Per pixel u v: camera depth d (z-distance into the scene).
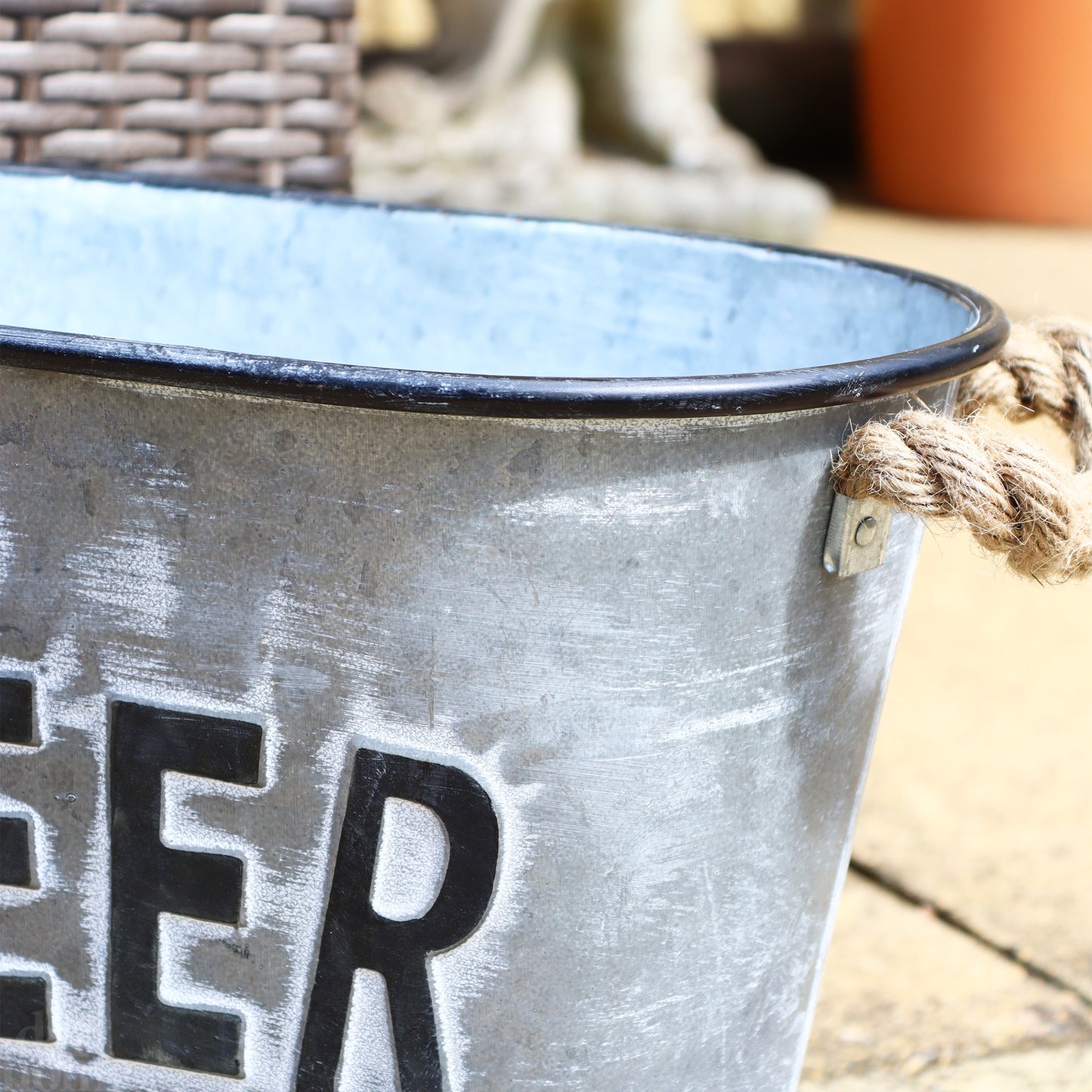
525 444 0.87
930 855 1.23
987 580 1.89
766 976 0.95
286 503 0.88
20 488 0.90
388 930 0.91
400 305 1.09
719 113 4.19
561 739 0.90
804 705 0.93
